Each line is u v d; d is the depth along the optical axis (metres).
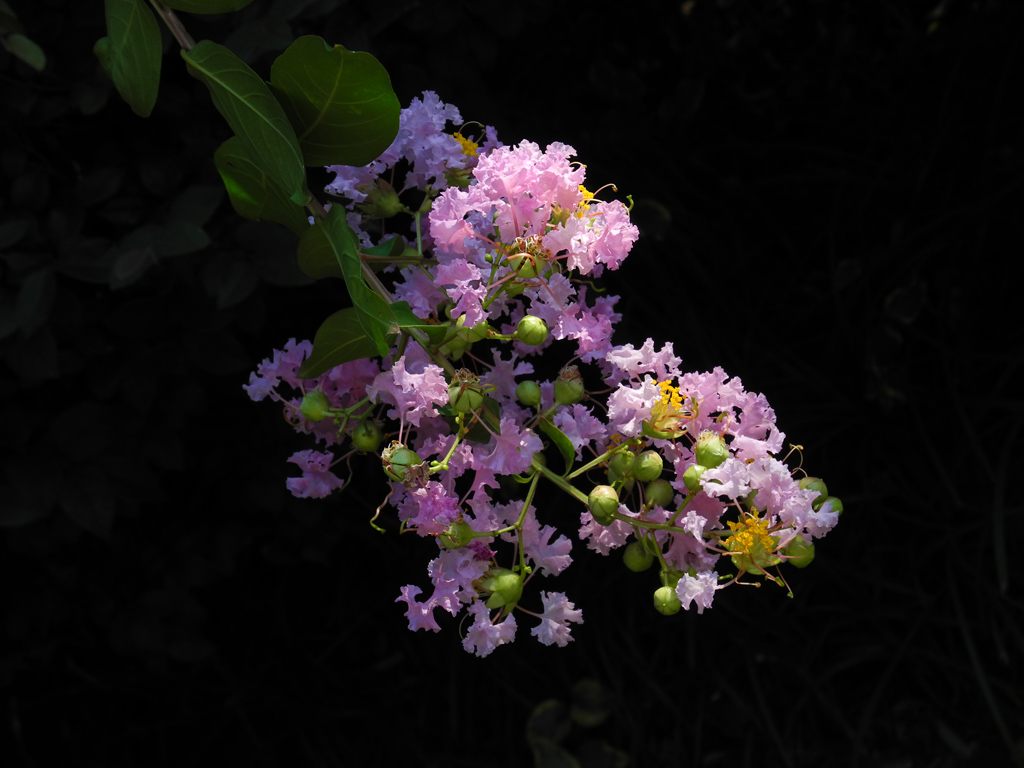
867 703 0.70
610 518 0.30
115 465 0.59
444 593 0.30
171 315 0.58
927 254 0.76
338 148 0.31
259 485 0.68
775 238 0.84
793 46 0.88
